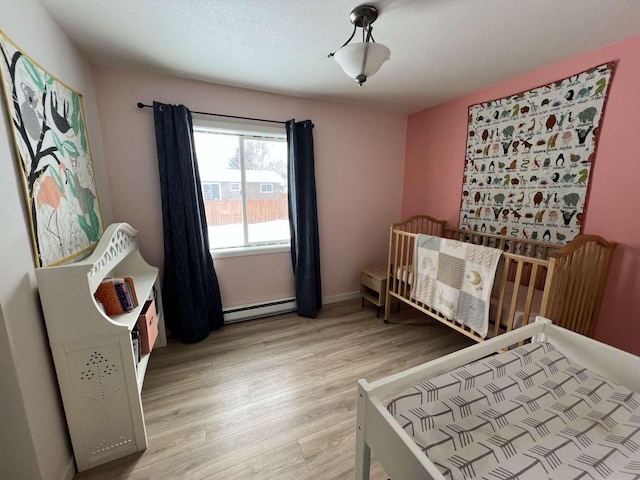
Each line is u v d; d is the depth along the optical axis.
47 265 1.16
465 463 0.76
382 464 0.80
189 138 2.17
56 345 1.16
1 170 0.93
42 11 1.29
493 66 1.97
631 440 0.84
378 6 1.32
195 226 2.25
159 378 1.88
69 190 1.41
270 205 2.79
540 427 0.89
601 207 1.76
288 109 2.60
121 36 1.59
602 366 1.15
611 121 1.68
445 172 2.83
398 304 3.04
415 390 0.96
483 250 1.69
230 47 1.72
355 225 3.19
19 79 1.05
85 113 1.74
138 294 1.69
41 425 1.07
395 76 2.14
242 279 2.70
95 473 1.25
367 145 3.07
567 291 1.51
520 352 1.21
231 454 1.34
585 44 1.67
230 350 2.22
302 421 1.53
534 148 2.08
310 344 2.32
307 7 1.34
